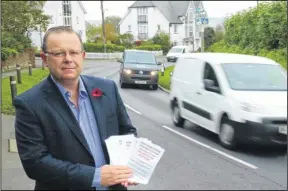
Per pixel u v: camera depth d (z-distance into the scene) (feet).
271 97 19.79
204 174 15.03
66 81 6.60
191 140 20.03
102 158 6.69
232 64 22.67
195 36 43.93
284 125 18.52
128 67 38.96
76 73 6.60
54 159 6.25
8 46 45.42
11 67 46.57
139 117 24.94
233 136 19.06
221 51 43.73
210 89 21.86
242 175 14.84
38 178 6.25
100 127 6.74
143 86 38.06
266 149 18.62
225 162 16.48
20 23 44.62
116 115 7.06
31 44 53.16
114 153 6.57
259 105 18.92
